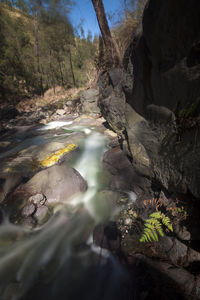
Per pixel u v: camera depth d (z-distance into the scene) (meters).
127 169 3.76
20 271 2.25
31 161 4.62
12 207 3.27
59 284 2.09
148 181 3.09
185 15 1.45
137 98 2.87
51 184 3.61
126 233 2.60
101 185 3.91
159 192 2.75
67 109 11.58
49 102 13.73
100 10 5.43
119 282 2.01
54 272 2.23
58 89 17.80
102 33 5.75
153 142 2.54
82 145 5.67
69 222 2.97
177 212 2.13
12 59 14.45
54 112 11.45
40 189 3.58
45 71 17.78
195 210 1.89
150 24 1.92
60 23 13.36
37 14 14.02
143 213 2.77
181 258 1.95
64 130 7.66
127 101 3.44
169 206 2.29
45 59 17.09
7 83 13.60
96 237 2.62
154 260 2.06
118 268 2.15
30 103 13.70
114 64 5.23
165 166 2.17
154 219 2.15
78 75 18.05
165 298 1.68
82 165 4.66
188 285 1.71
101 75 6.31
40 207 3.20
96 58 7.29
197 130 1.54
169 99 2.04
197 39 1.46
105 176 4.11
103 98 5.50
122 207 3.13
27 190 3.59
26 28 15.74
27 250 2.52
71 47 17.20
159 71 2.08
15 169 4.24
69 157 4.95
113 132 6.31
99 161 4.73
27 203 3.28
